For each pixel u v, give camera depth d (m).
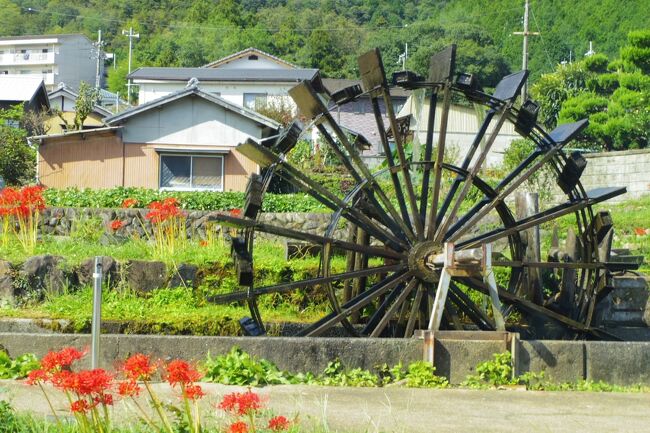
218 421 8.20
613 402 10.51
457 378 11.88
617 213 24.11
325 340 11.91
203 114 32.03
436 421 9.13
